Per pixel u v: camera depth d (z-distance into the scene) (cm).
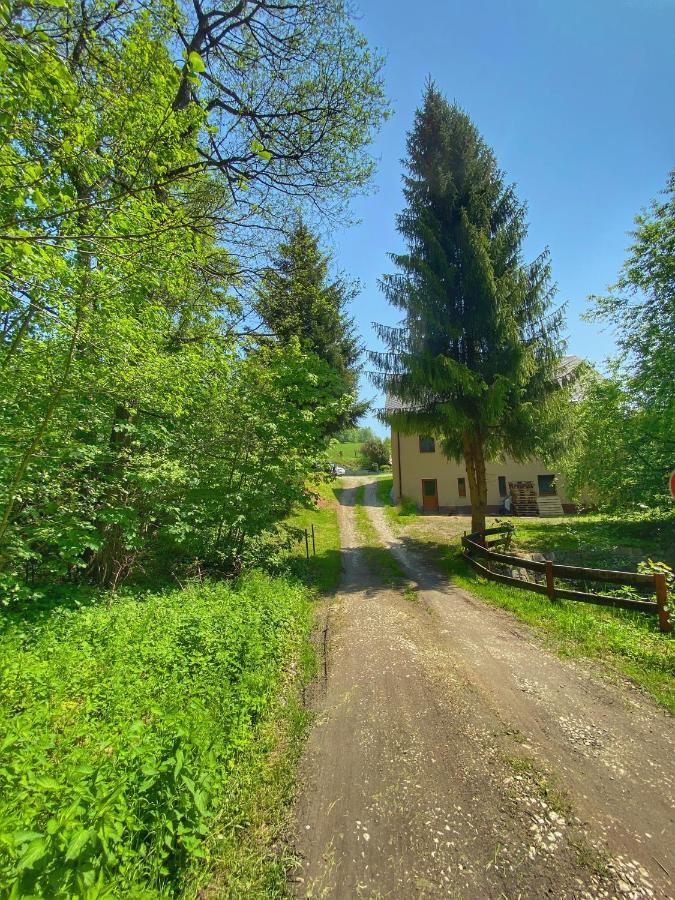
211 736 302
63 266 325
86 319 484
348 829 258
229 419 883
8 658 383
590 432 1311
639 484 1216
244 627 494
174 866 226
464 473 2528
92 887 162
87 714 308
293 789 294
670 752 321
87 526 583
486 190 1351
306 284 1276
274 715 391
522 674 464
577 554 1252
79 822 179
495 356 1250
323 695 437
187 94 809
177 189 754
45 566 573
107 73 421
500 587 865
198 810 246
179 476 673
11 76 266
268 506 912
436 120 1370
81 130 363
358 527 1928
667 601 555
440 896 213
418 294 1277
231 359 802
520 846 241
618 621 602
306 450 994
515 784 291
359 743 347
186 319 827
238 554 921
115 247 409
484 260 1202
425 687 441
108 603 589
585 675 455
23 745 251
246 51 888
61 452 550
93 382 566
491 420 1215
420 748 337
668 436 1178
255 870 230
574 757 318
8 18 241
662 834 244
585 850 236
